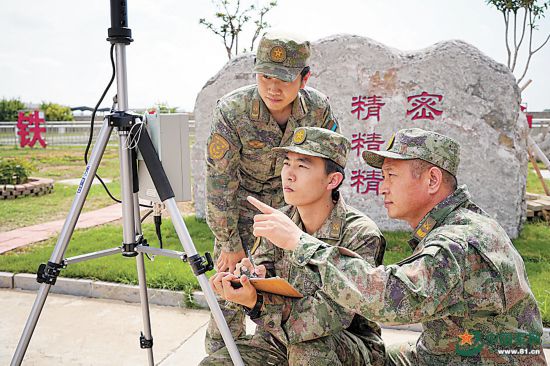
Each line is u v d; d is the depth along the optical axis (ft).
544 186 25.04
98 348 11.24
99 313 13.26
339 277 5.10
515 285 5.45
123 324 12.55
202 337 11.87
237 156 8.76
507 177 18.69
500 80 18.47
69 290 14.64
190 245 7.13
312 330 6.02
